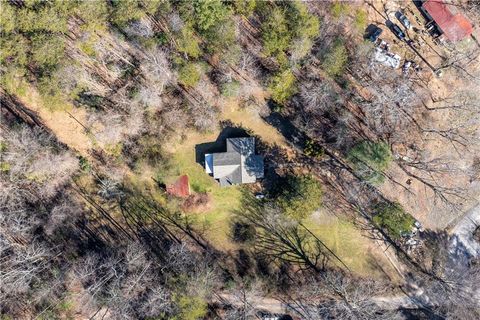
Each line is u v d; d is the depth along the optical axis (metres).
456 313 42.59
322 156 42.69
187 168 42.75
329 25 40.66
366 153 40.38
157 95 40.78
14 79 39.53
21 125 40.50
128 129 41.34
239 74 41.81
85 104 41.00
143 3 37.66
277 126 42.59
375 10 42.22
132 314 39.03
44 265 41.16
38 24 35.97
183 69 39.62
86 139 42.09
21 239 41.12
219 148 42.69
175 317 38.66
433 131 42.91
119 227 43.09
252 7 39.50
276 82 40.22
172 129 42.00
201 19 37.72
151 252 42.75
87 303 40.75
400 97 42.31
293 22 38.22
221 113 42.34
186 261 41.09
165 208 43.00
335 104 42.19
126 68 40.47
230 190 43.06
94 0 36.81
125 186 43.00
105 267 40.78
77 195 42.72
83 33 38.34
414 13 42.47
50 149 40.38
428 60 42.75
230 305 42.84
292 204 39.66
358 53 41.50
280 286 43.09
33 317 40.94
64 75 37.88
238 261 43.16
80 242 42.72
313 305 43.09
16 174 39.06
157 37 39.75
